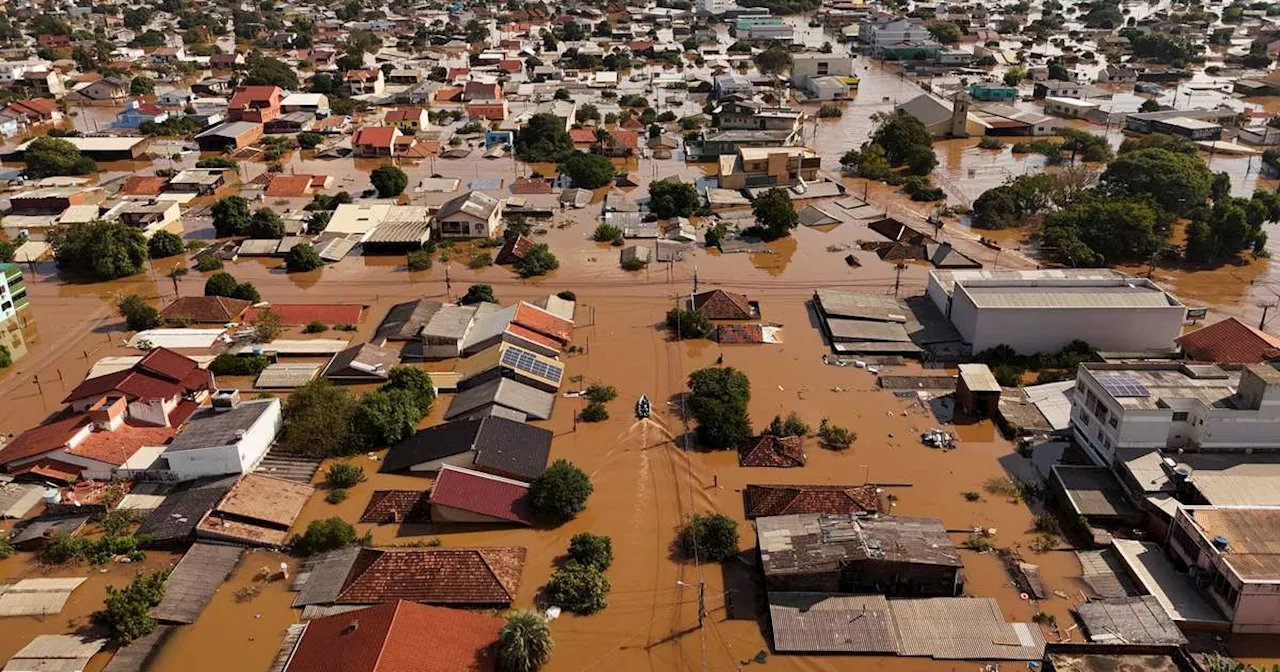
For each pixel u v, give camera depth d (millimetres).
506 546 51531
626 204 116688
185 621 45406
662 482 57875
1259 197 105312
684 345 77375
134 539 51250
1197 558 46625
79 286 92188
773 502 54219
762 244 102938
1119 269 94938
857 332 76938
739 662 43312
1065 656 38375
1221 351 66750
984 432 63656
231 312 82062
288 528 52781
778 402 67625
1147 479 52594
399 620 41500
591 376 71812
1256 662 42625
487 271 95375
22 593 47156
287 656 42781
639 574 49406
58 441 57875
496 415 62938
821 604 45719
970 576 48906
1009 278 78500
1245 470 52844
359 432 60500
